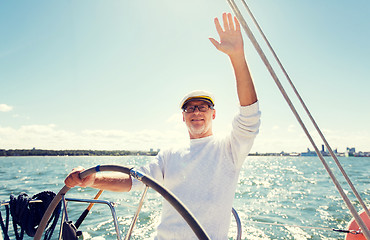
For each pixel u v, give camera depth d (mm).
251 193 15625
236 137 1551
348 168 44438
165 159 1939
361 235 2279
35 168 45375
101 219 8016
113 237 6320
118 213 8875
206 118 1861
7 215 1900
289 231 7168
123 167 1153
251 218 9047
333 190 16781
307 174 31938
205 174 1696
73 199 1854
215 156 1734
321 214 9711
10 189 16250
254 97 1383
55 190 15578
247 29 853
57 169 41938
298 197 13977
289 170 40656
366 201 12461
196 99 1866
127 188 1635
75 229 1254
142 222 7680
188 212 977
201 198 1637
